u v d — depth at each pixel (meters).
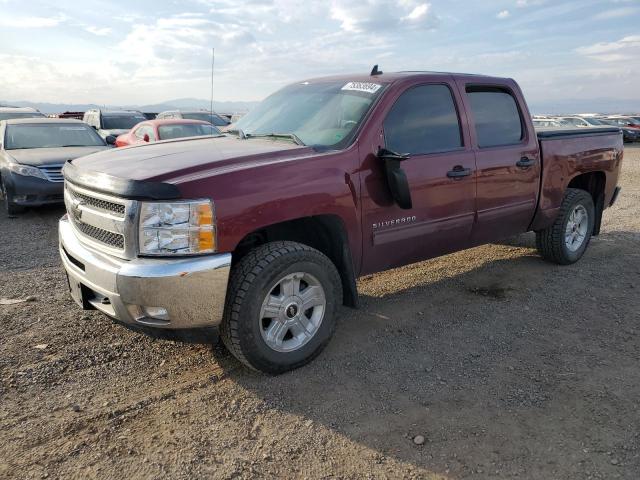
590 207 5.75
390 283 5.12
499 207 4.60
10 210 8.19
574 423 2.87
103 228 3.06
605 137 5.77
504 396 3.14
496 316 4.34
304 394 3.14
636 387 3.23
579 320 4.27
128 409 2.96
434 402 3.07
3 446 2.62
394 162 3.52
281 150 3.43
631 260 5.93
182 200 2.83
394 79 4.01
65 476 2.42
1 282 4.98
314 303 3.42
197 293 2.88
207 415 2.92
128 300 2.85
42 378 3.25
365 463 2.55
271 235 3.66
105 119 17.22
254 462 2.55
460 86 4.34
